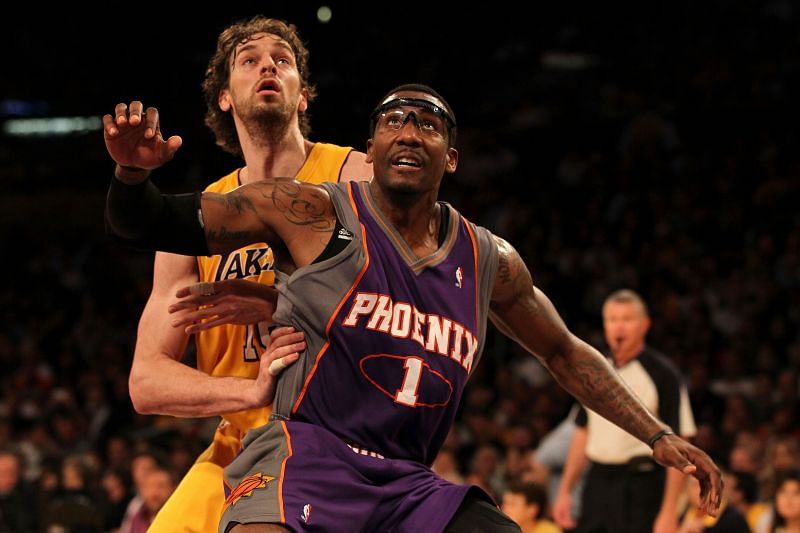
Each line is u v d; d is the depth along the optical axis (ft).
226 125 11.10
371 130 8.70
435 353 8.20
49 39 52.26
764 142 42.24
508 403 30.35
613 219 40.16
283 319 8.26
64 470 27.50
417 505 7.99
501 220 41.34
